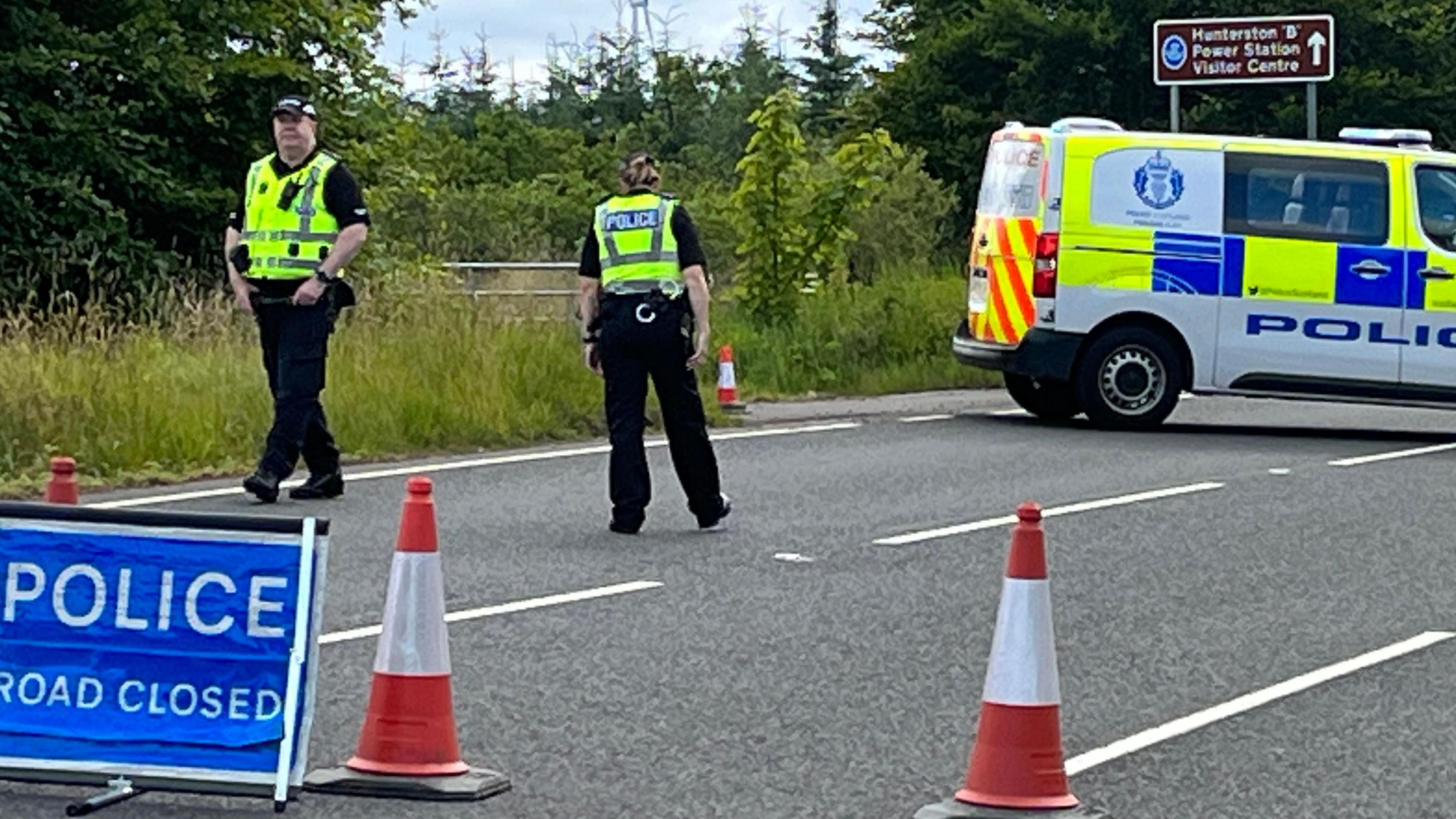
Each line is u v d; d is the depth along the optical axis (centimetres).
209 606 637
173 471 1338
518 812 627
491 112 6122
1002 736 632
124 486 1274
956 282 2525
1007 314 1817
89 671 639
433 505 699
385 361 1611
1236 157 1792
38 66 2444
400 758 647
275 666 633
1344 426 1895
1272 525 1235
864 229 3622
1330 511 1298
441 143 5050
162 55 2541
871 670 828
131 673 638
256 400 1451
